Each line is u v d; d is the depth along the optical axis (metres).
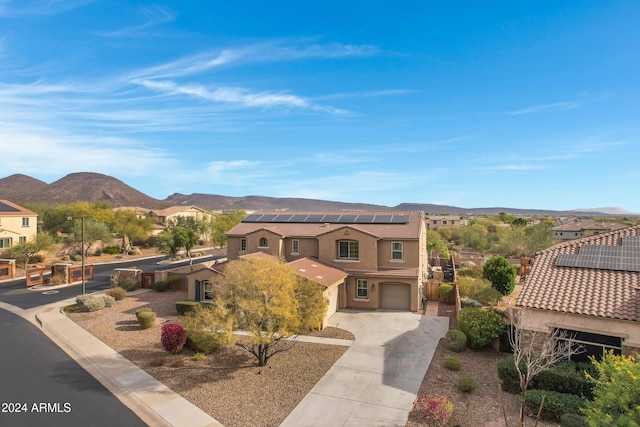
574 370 14.34
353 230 29.80
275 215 38.88
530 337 16.25
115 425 13.14
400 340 22.03
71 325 24.58
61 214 71.38
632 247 17.62
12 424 13.08
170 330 19.72
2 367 17.95
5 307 29.53
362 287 29.59
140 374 17.25
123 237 65.25
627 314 14.29
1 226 50.44
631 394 9.15
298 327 17.64
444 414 12.68
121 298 31.75
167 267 50.88
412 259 29.41
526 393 13.80
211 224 73.56
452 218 123.25
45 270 39.38
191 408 14.29
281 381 16.66
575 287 16.48
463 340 20.08
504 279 31.95
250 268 18.30
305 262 28.84
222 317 17.12
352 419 13.58
